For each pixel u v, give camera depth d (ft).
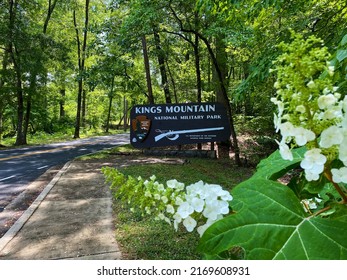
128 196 3.95
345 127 2.71
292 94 2.88
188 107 29.91
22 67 57.26
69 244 13.16
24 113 73.41
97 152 45.96
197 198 3.49
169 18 32.55
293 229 2.74
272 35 16.56
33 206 18.89
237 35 24.08
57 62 63.93
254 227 2.81
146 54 43.04
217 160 35.53
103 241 13.34
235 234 2.82
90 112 109.81
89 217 16.58
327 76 3.01
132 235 13.69
